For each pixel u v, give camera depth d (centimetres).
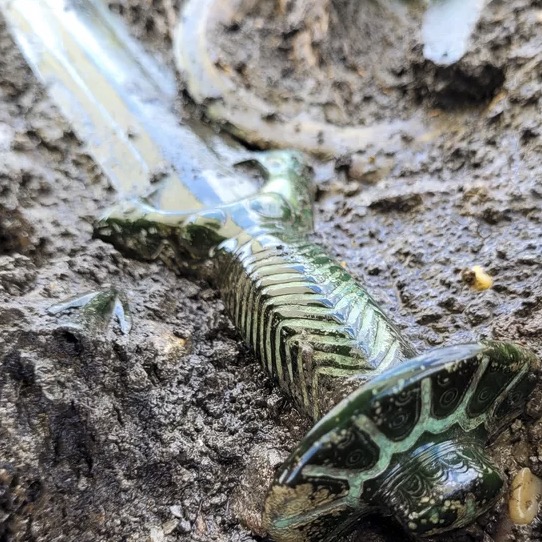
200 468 11
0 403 10
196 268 13
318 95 18
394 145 17
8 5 18
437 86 17
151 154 15
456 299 13
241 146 17
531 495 10
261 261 12
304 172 16
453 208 14
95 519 10
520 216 14
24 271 12
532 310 12
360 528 10
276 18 19
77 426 11
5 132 16
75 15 18
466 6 17
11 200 14
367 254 14
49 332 11
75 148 16
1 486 10
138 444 11
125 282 13
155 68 19
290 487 8
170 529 10
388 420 8
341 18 19
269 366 11
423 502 9
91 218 15
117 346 11
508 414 10
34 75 17
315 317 11
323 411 10
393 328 11
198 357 12
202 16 19
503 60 16
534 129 15
